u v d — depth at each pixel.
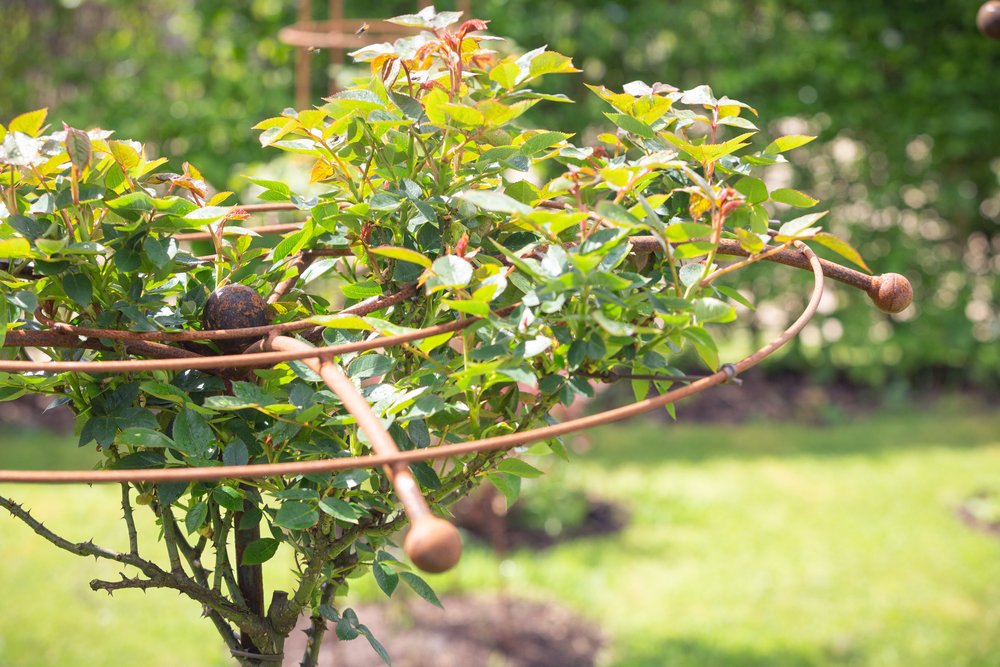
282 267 1.26
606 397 6.35
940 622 3.66
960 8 6.02
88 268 1.04
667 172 1.21
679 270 1.18
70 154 0.95
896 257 6.22
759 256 1.06
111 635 3.52
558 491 4.63
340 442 1.03
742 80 6.01
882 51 6.10
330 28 5.55
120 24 5.96
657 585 3.97
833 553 4.25
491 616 3.66
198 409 1.02
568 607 3.77
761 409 6.32
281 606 1.14
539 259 1.14
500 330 1.02
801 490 4.99
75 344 1.04
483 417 1.09
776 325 6.60
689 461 5.46
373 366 1.03
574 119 5.95
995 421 6.09
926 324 6.35
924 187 6.34
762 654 3.43
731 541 4.39
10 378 1.11
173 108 5.59
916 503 4.79
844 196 6.31
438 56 1.20
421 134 1.12
